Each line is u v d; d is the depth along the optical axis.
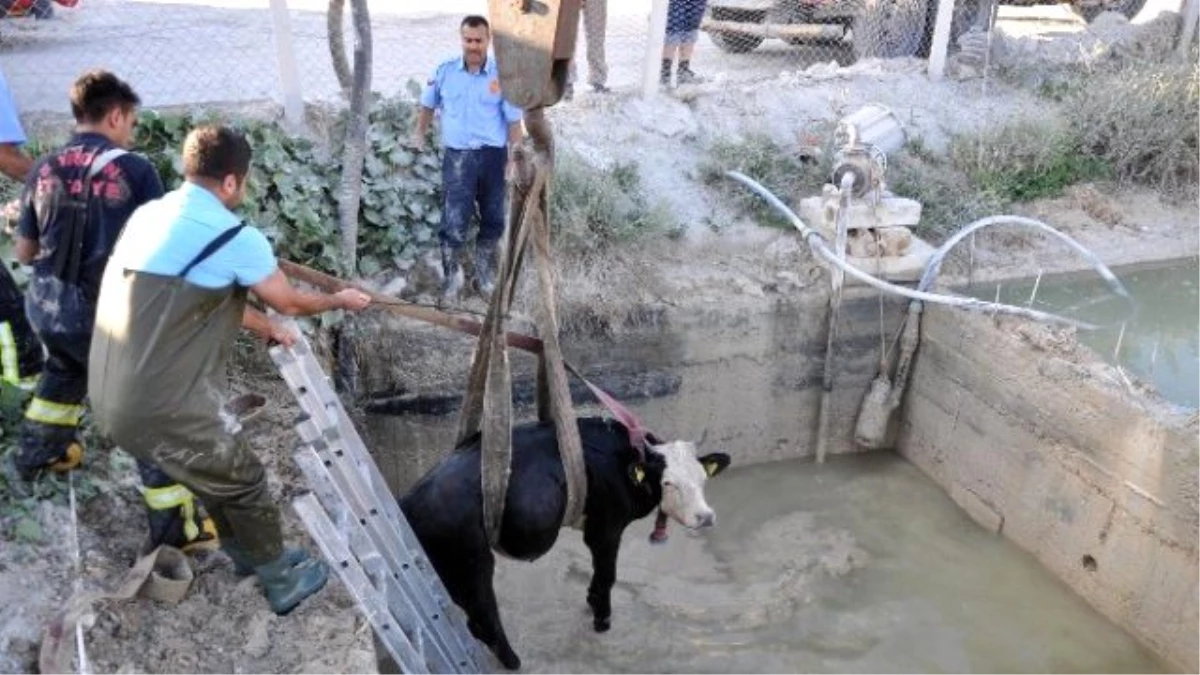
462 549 5.00
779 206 7.87
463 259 7.29
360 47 6.40
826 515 7.58
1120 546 6.42
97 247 3.99
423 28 10.53
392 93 8.42
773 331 7.69
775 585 6.80
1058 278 8.35
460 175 6.80
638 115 8.77
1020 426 7.05
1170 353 7.44
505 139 6.82
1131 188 9.34
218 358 3.77
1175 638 6.12
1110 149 9.35
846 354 7.91
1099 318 7.87
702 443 7.89
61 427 4.35
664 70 9.31
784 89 9.43
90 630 4.05
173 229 3.59
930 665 6.20
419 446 7.24
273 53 9.28
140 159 4.09
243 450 3.88
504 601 6.52
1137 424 6.21
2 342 4.68
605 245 7.57
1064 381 6.67
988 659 6.27
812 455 8.24
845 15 10.63
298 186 6.90
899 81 9.77
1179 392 6.90
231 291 3.73
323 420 4.18
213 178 3.69
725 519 7.48
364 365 6.91
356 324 6.88
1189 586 6.00
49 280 4.03
